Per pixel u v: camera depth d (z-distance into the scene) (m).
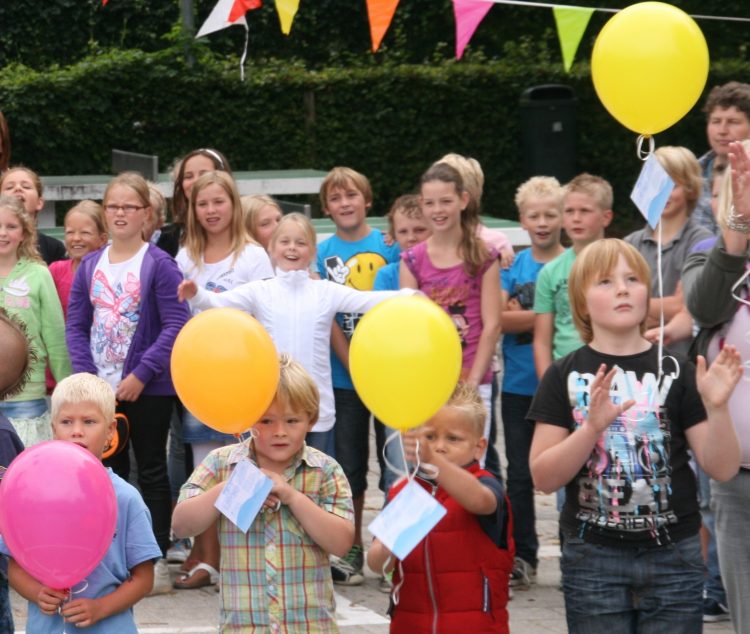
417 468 5.14
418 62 26.86
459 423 5.48
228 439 8.43
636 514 5.45
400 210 9.24
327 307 8.30
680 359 5.62
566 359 5.71
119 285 8.51
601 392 5.23
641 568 5.46
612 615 5.52
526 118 23.73
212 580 8.59
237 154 23.31
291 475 5.61
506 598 5.60
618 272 5.58
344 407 8.73
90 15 25.67
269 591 5.45
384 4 8.93
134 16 25.91
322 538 5.43
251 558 5.48
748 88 8.41
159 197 10.18
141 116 22.66
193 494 5.59
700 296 5.99
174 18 26.00
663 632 5.50
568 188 8.50
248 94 23.19
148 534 5.42
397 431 5.30
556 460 5.40
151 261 8.55
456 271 8.41
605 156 24.95
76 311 8.66
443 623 5.43
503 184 24.55
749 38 26.62
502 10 26.70
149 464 8.47
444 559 5.44
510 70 24.31
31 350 6.69
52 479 4.76
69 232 9.55
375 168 24.09
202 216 8.73
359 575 8.74
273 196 22.34
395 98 23.88
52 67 23.31
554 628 7.76
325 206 9.39
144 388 8.39
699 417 5.54
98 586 5.30
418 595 5.46
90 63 22.25
